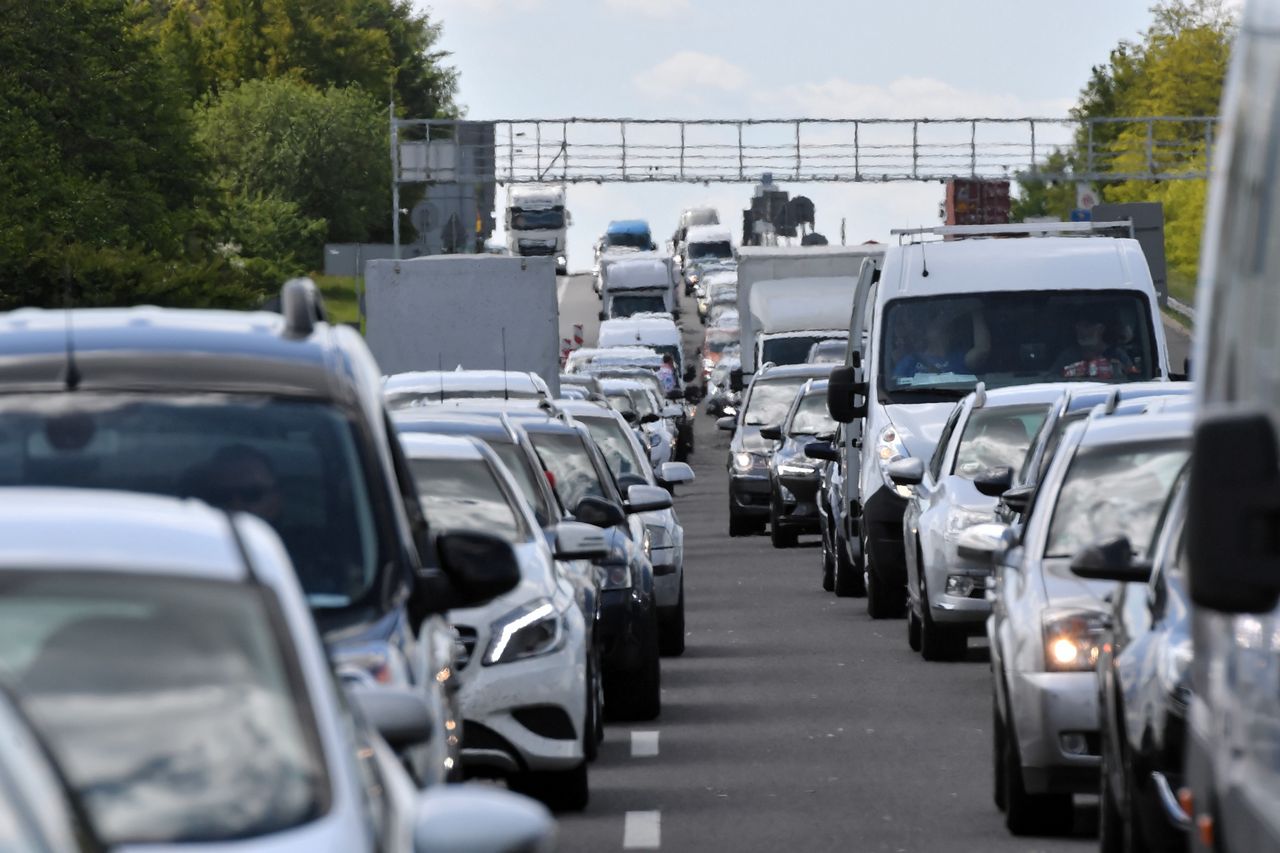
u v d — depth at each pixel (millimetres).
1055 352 55031
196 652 12266
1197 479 11086
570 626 28375
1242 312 13000
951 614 44500
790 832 27453
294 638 12469
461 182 190125
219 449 18875
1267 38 12984
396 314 76750
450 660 20250
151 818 11328
